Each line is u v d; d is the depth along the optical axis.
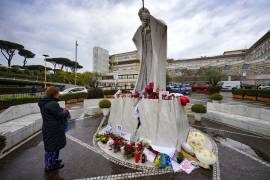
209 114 9.02
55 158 3.56
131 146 4.20
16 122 6.21
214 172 3.55
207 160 3.66
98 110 10.29
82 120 8.52
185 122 5.14
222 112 9.12
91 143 5.12
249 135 6.15
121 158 4.05
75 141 5.30
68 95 16.12
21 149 4.61
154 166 3.71
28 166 3.68
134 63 56.75
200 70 42.66
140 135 4.77
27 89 24.88
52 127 3.24
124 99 5.54
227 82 31.27
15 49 47.47
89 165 3.76
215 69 40.94
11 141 4.74
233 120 7.50
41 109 3.29
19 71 35.06
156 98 4.80
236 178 3.33
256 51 39.75
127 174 3.41
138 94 5.49
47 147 3.25
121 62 60.44
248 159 4.19
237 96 19.22
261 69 32.66
